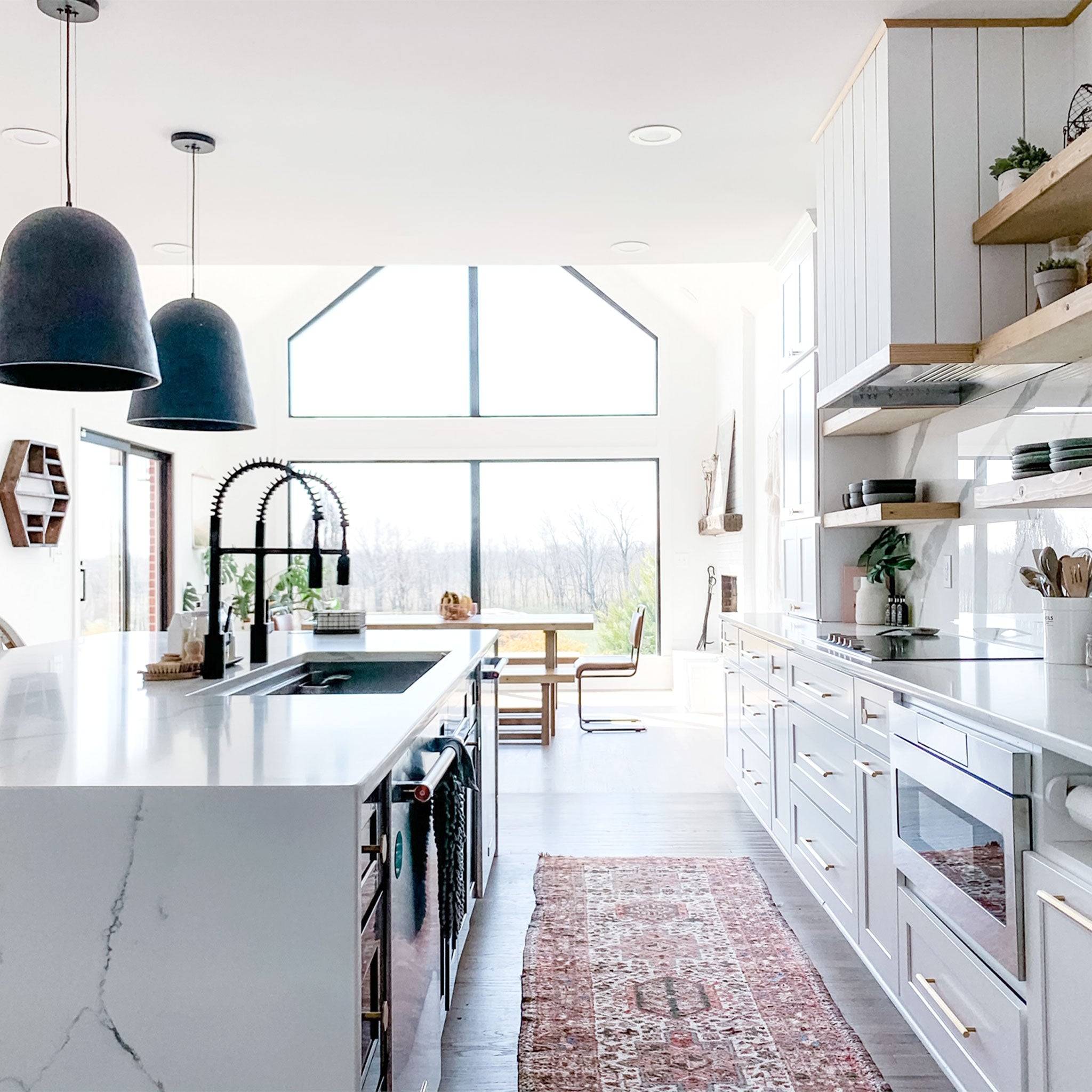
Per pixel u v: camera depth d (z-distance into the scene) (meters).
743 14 2.64
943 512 3.48
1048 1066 1.62
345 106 3.14
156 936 1.30
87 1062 1.30
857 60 2.91
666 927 3.13
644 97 3.11
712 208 4.16
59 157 3.53
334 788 1.29
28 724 1.75
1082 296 2.07
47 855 1.31
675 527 8.60
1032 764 1.69
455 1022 2.50
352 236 4.52
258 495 8.62
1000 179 2.57
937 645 3.05
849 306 3.09
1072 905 1.54
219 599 2.41
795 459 4.70
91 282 1.92
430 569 8.77
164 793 1.30
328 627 3.72
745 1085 2.19
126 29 2.65
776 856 3.91
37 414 5.40
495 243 4.65
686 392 8.65
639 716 7.32
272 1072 1.29
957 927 2.00
